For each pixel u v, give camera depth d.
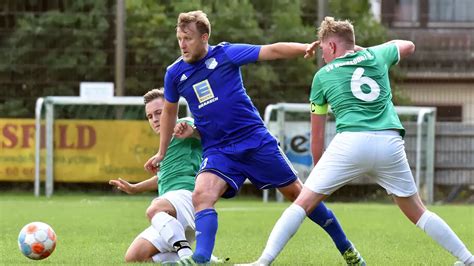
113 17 49.34
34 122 45.47
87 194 47.91
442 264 17.66
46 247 16.69
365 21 50.41
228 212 35.50
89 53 49.00
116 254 19.14
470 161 46.88
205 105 15.74
